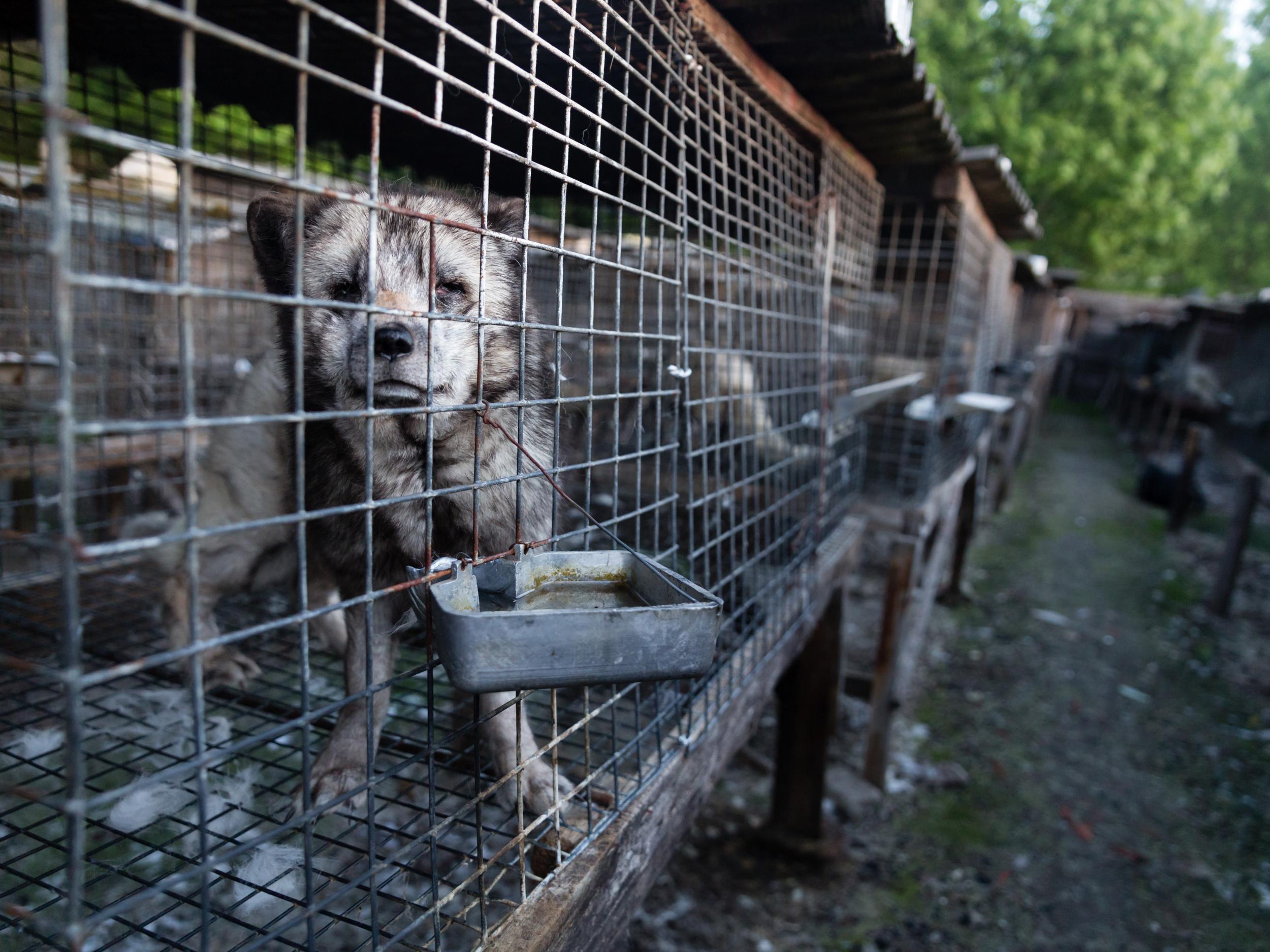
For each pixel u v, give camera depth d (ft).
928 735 18.99
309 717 3.11
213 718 7.52
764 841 14.84
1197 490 40.52
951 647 23.81
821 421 9.88
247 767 7.18
